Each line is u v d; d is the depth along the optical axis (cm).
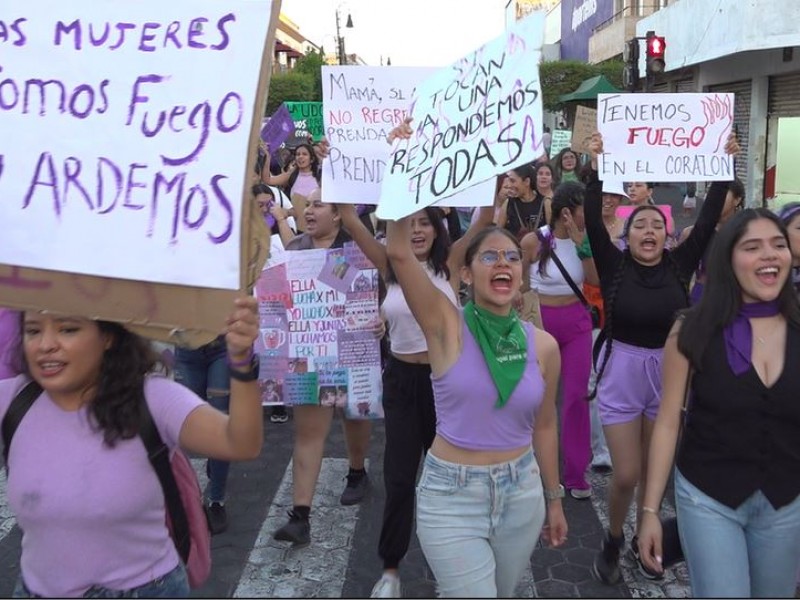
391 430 366
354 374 427
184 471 223
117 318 199
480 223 394
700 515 261
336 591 382
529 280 480
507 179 671
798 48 1600
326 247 447
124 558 208
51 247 199
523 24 250
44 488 203
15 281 202
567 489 479
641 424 384
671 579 386
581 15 3634
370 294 428
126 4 204
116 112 201
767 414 254
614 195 582
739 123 1959
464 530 270
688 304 384
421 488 279
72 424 208
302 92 3781
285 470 526
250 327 194
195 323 196
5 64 206
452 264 387
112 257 197
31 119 203
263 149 966
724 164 446
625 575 389
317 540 430
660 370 375
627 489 376
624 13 2869
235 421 200
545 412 294
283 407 622
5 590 375
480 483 269
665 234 387
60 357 202
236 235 193
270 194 671
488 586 269
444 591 273
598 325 548
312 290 425
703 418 263
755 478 256
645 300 377
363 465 480
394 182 282
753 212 263
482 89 262
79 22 205
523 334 277
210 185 195
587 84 2509
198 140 197
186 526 222
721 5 1672
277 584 387
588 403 477
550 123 3600
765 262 256
